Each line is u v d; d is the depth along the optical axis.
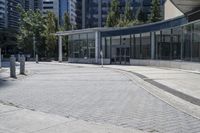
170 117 9.47
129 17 76.38
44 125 8.59
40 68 37.41
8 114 9.94
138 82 19.52
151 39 40.56
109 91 15.33
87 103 11.90
